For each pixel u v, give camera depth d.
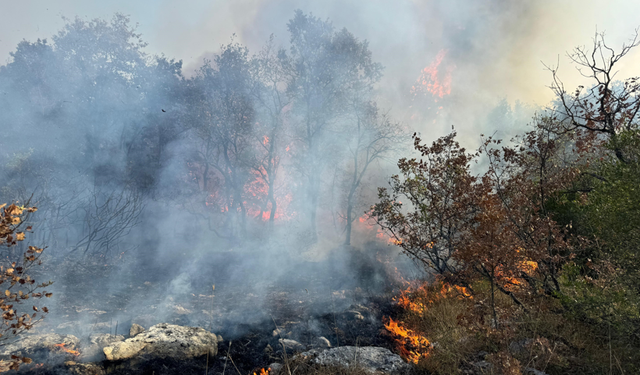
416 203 6.82
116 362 4.78
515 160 6.46
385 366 4.73
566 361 4.10
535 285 5.47
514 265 5.12
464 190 6.16
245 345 5.89
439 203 6.56
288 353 5.55
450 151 6.66
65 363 4.55
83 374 4.45
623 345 4.23
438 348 4.95
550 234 5.38
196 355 5.17
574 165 6.68
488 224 4.93
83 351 4.91
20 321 3.73
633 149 5.41
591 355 4.15
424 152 6.81
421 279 8.91
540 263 5.34
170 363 4.97
